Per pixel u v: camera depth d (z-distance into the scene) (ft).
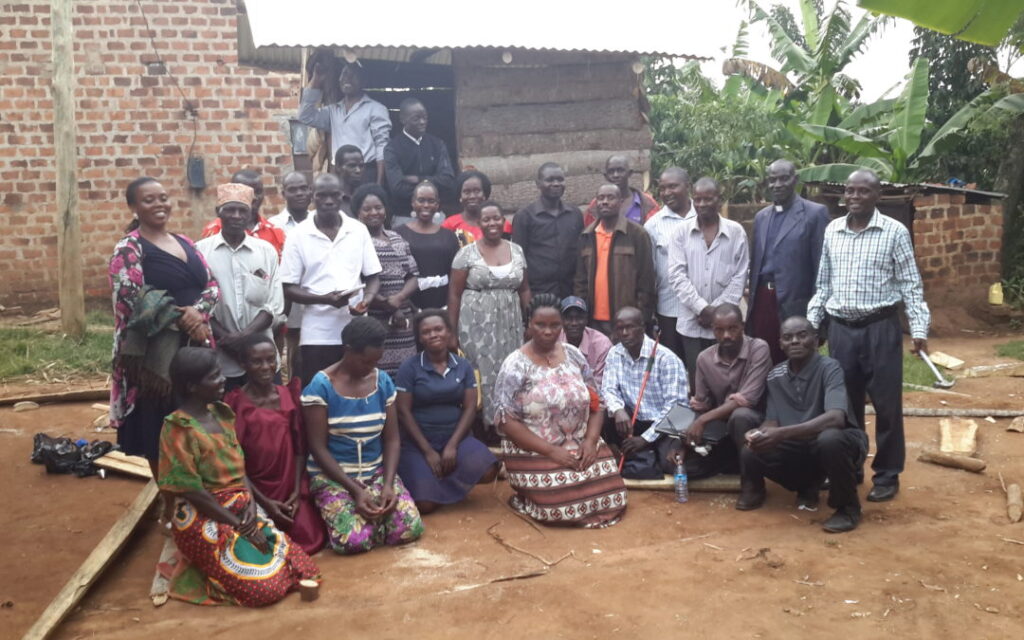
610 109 26.32
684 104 47.34
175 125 37.58
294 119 36.58
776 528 16.14
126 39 36.91
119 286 14.56
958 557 14.47
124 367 14.76
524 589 13.60
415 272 20.16
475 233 21.54
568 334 19.56
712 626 12.34
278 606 13.37
